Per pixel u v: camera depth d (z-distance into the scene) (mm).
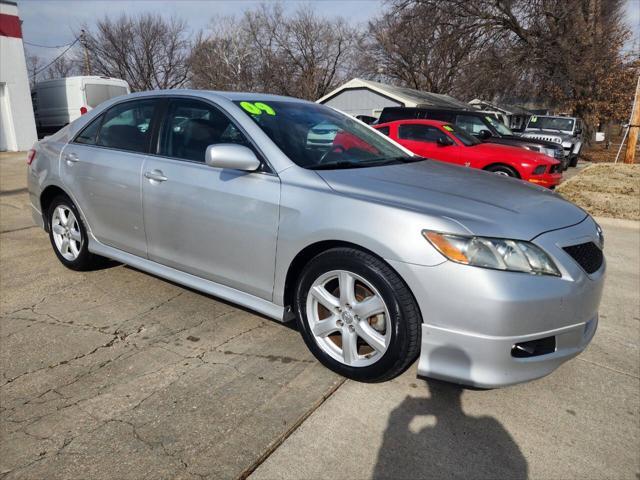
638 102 16281
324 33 40125
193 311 3555
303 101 3842
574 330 2451
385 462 2152
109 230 3805
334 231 2559
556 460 2211
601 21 24078
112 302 3688
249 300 3041
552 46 23672
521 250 2316
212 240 3104
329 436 2301
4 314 3463
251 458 2133
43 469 2047
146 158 3484
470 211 2467
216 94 3385
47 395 2543
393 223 2414
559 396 2699
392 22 32688
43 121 19203
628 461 2221
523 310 2248
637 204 8641
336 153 3207
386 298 2453
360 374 2641
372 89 25188
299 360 2932
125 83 19062
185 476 2023
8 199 7598
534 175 8672
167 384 2652
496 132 12023
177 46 43031
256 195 2865
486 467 2152
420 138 9766
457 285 2271
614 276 4812
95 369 2787
